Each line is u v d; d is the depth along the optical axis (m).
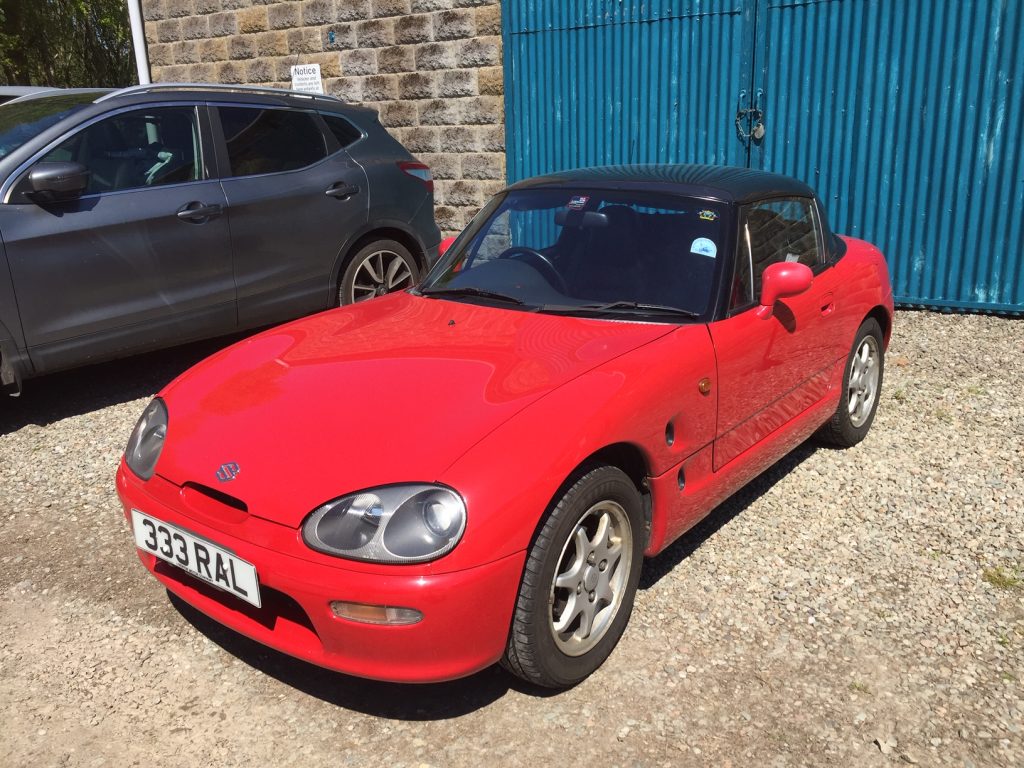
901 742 2.49
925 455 4.46
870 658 2.86
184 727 2.62
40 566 3.56
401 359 2.96
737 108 7.43
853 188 7.11
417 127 9.33
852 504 3.95
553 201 3.76
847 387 4.36
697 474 3.15
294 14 9.78
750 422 3.44
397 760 2.47
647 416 2.78
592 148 8.29
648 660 2.87
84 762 2.49
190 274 5.42
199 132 5.55
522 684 2.78
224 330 5.71
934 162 6.75
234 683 2.82
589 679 2.78
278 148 5.95
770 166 7.43
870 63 6.80
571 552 2.67
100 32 22.53
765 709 2.63
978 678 2.76
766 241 3.67
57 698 2.76
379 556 2.27
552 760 2.45
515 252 3.69
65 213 4.88
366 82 9.52
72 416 5.27
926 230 6.91
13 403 5.51
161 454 2.75
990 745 2.48
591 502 2.59
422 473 2.34
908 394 5.34
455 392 2.68
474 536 2.29
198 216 5.40
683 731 2.55
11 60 21.31
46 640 3.07
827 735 2.52
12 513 4.02
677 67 7.62
